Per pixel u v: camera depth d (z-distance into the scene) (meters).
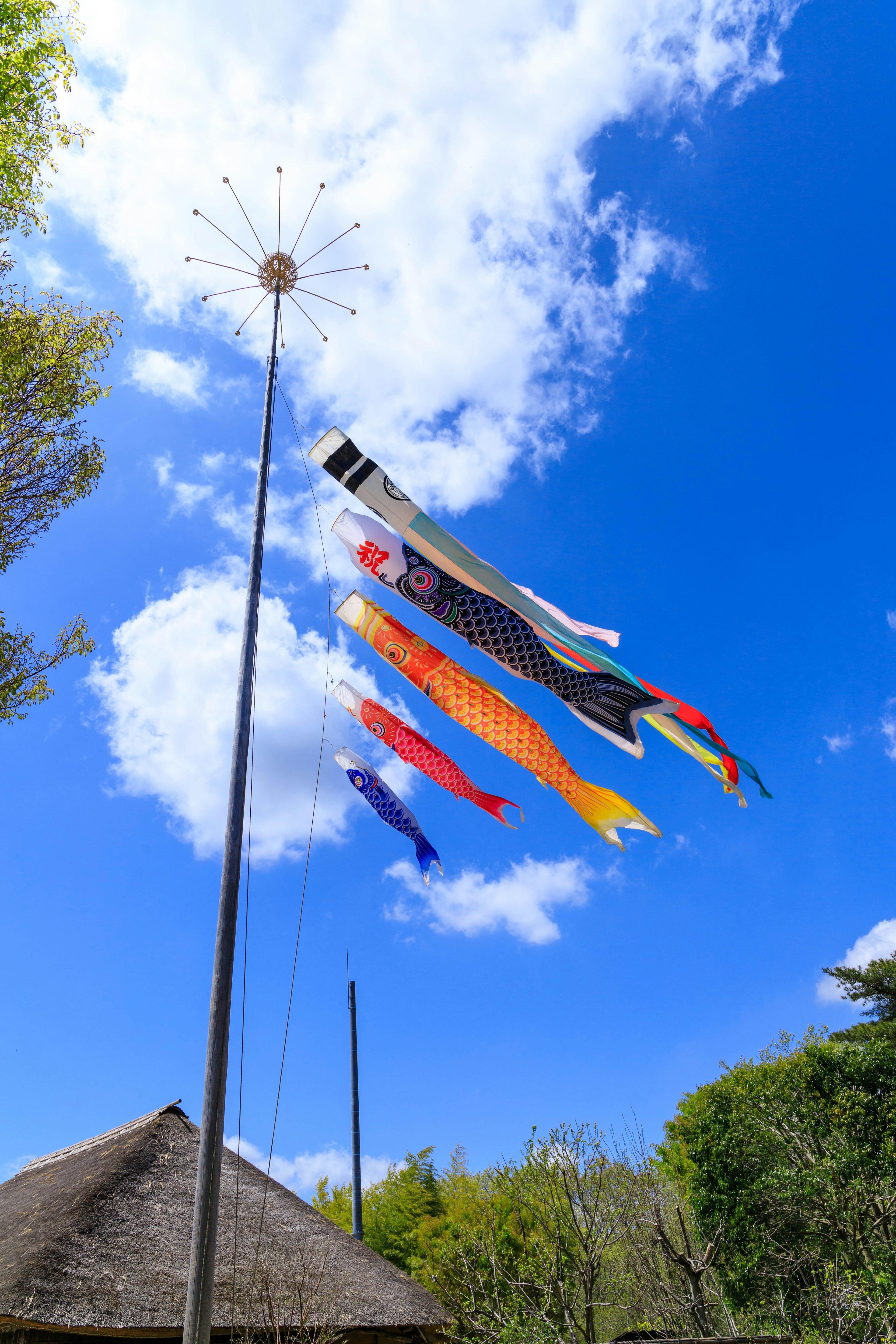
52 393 10.43
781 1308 11.95
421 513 7.74
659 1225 11.80
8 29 9.34
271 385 7.71
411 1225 20.64
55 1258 6.25
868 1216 12.81
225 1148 9.16
